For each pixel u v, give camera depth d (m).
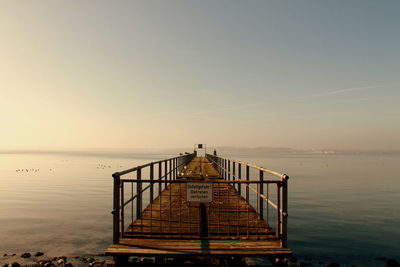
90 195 30.64
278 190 6.85
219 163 22.48
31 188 36.81
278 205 6.79
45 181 46.34
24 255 11.91
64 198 28.52
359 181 48.56
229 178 15.97
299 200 27.69
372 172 71.81
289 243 14.51
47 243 13.84
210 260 6.65
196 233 7.07
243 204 10.48
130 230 7.19
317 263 11.95
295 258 12.47
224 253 5.82
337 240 15.00
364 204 25.89
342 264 11.88
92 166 89.56
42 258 11.76
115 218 6.32
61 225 17.39
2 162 117.50
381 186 41.34
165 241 6.47
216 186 15.04
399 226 17.97
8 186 39.19
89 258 11.73
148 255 5.82
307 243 14.51
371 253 13.18
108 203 25.59
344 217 20.39
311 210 22.80
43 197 29.12
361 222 18.94
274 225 17.48
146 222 7.99
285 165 103.12
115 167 84.31
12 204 25.00
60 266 10.74
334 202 26.72
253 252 5.86
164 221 8.14
